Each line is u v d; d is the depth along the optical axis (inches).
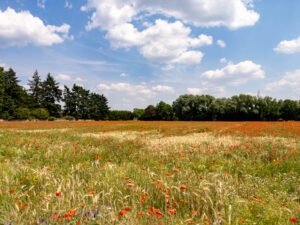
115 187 178.5
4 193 162.4
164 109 3698.3
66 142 453.4
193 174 229.1
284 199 180.7
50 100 3703.3
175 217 143.0
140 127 1235.9
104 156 349.4
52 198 150.3
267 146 424.2
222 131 892.6
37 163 275.7
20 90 3193.9
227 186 194.7
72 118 3312.0
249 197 182.5
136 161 309.9
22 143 411.2
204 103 3681.1
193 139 549.3
